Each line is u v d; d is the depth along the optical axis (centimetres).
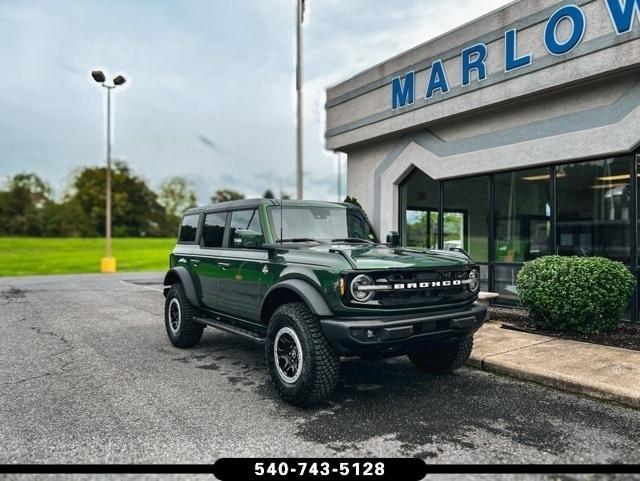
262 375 571
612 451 363
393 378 555
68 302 1248
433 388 517
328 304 441
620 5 713
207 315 675
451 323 463
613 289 685
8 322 943
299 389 447
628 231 823
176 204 9831
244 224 589
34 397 488
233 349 707
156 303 1230
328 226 585
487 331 749
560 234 887
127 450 365
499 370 568
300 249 502
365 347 422
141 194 8912
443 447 371
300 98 1284
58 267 2939
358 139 1231
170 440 383
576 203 900
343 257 454
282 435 394
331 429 407
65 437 388
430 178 1123
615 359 575
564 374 514
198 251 679
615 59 722
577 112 816
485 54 914
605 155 791
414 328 441
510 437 389
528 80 842
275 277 510
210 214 675
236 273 576
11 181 9069
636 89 739
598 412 445
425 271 466
